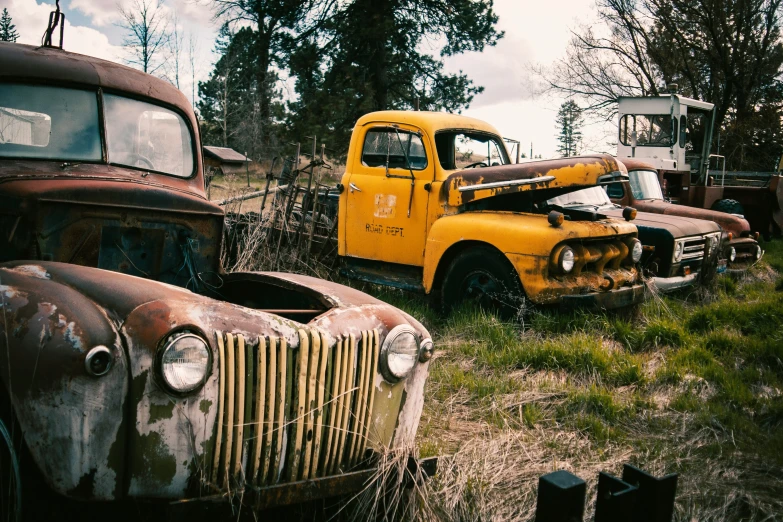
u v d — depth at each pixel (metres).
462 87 22.48
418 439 3.47
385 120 6.66
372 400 2.57
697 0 20.53
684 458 3.47
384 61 21.77
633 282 6.25
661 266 7.42
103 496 1.99
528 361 4.83
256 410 2.24
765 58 21.23
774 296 7.84
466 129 6.74
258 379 2.23
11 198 2.87
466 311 5.72
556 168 6.09
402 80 22.53
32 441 1.99
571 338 5.15
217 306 2.26
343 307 2.65
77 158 3.24
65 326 2.00
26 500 2.12
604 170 5.97
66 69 3.30
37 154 3.14
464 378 4.43
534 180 6.10
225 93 25.00
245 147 24.80
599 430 3.76
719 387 4.59
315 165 7.32
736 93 21.75
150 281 2.38
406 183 6.45
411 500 2.72
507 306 5.65
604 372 4.72
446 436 3.61
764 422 4.08
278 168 21.50
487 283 5.86
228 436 2.17
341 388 2.45
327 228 7.50
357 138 6.88
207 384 2.12
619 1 20.86
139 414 2.02
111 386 1.97
